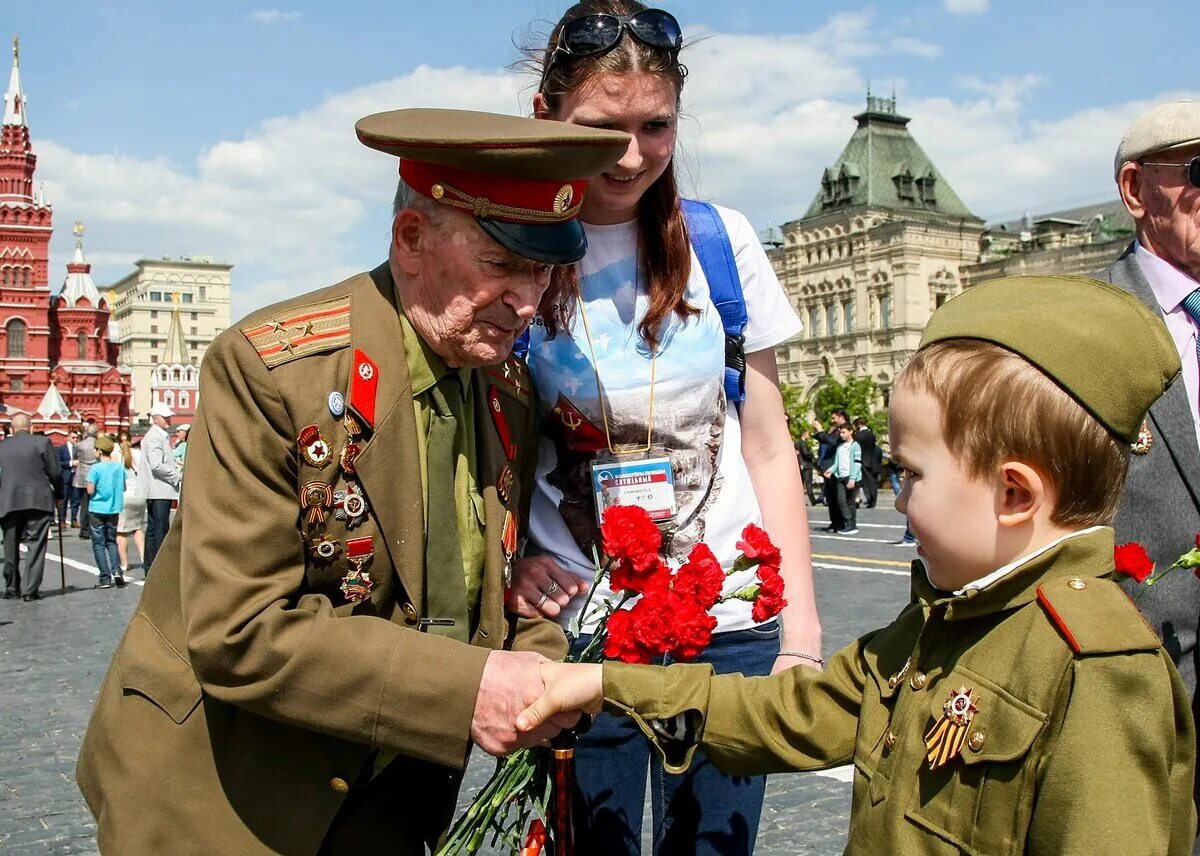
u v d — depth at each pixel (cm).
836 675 183
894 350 6266
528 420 224
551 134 178
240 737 186
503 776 192
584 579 240
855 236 6475
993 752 150
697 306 241
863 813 167
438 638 181
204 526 178
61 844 440
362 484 186
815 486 2878
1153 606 259
